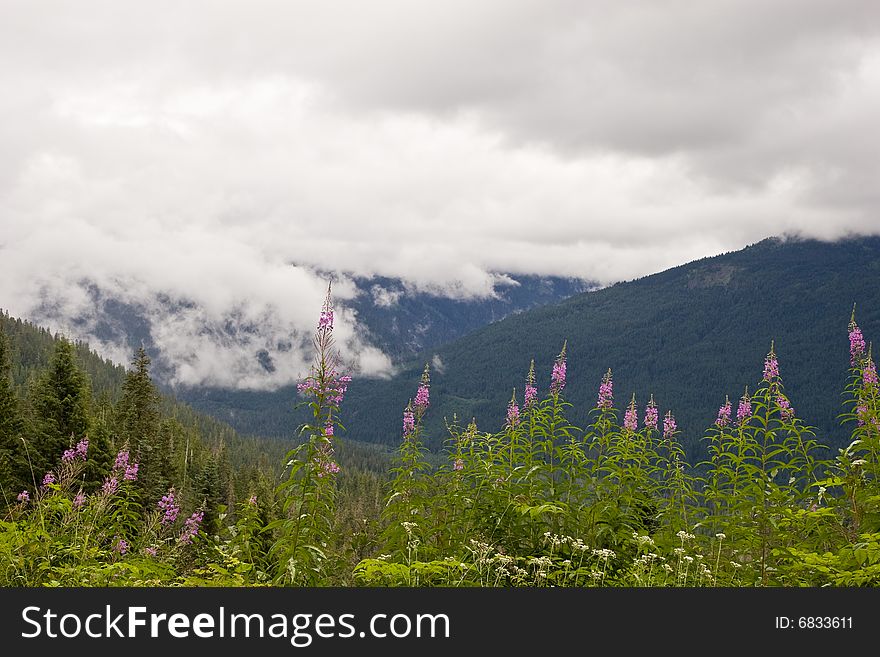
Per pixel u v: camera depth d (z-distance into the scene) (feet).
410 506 32.48
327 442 27.66
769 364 31.91
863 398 30.42
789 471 30.96
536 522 31.55
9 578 26.99
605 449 33.71
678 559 29.48
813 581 28.27
